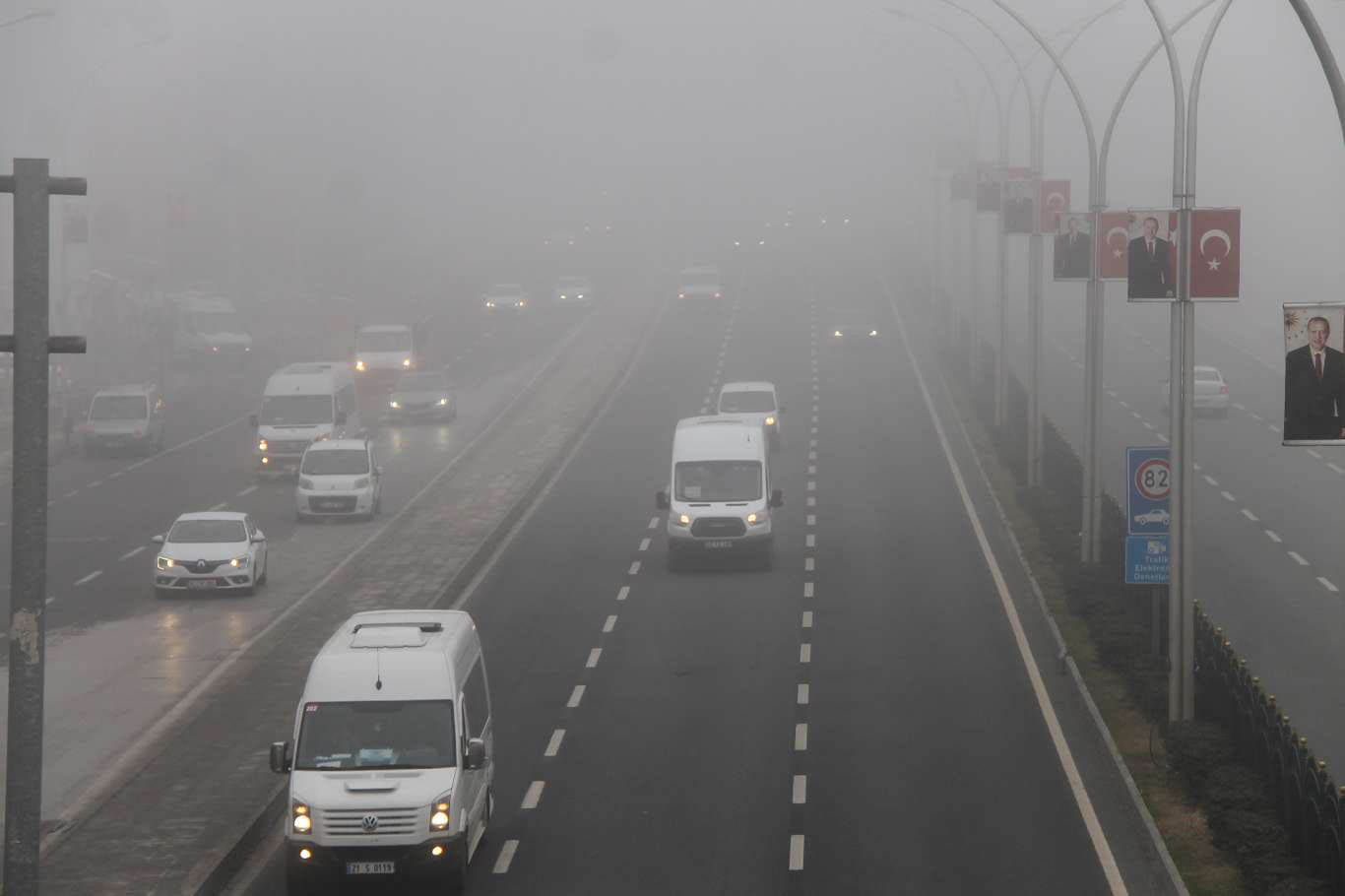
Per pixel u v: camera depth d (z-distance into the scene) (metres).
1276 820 35.19
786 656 55.19
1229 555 70.88
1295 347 32.31
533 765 43.16
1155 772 41.22
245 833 36.62
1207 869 34.06
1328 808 31.22
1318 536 74.88
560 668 54.25
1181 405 43.91
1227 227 43.91
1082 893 33.09
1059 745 44.47
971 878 34.00
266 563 69.62
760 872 34.44
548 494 89.94
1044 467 87.75
